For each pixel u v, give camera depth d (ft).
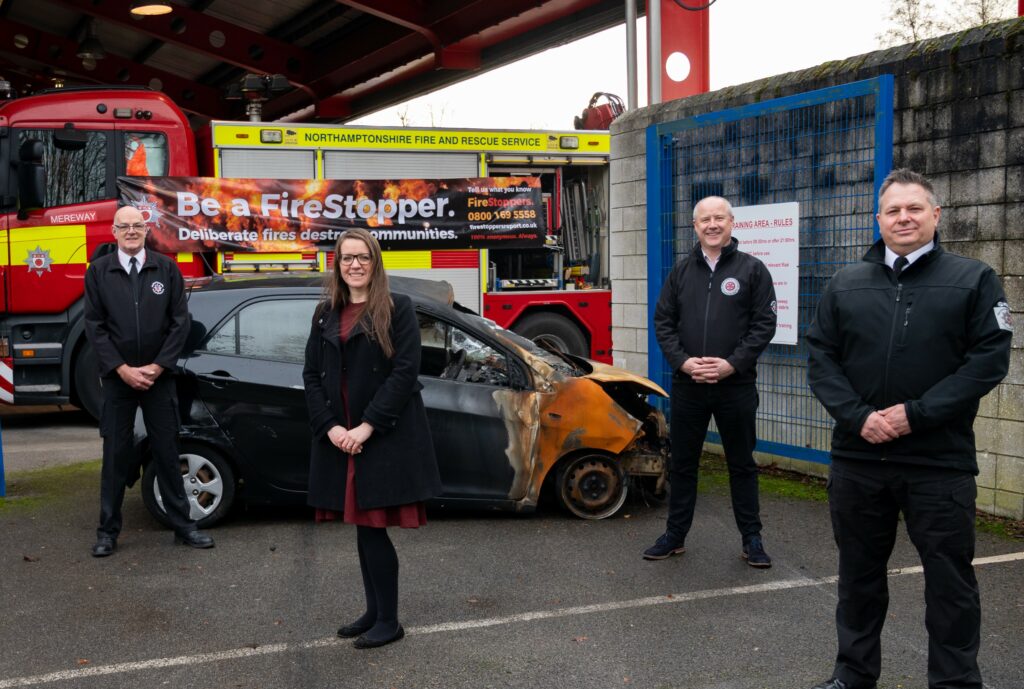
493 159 36.17
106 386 17.74
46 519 20.11
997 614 14.62
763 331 16.61
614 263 29.53
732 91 25.36
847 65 22.33
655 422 21.21
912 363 10.64
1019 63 18.85
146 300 17.57
